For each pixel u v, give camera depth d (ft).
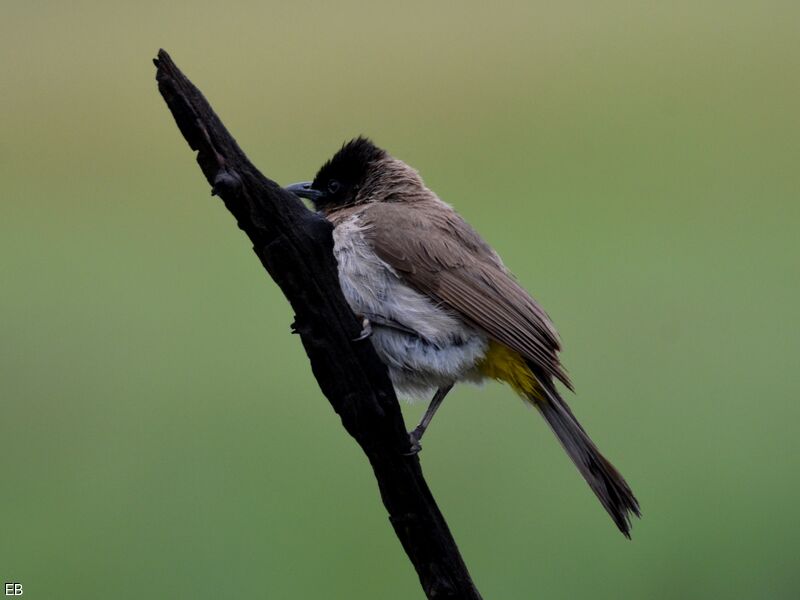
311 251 16.53
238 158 15.98
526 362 23.00
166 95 15.65
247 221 16.35
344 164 26.13
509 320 22.70
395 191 25.58
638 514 21.84
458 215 25.02
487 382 23.62
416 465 17.48
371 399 17.11
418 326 22.75
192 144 15.89
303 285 16.70
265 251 16.51
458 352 22.82
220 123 15.88
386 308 22.90
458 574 17.74
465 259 23.08
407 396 23.71
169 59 15.57
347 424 17.33
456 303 22.74
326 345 16.94
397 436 17.29
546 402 22.94
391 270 22.88
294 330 17.21
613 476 21.95
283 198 16.35
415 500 17.56
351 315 16.93
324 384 17.22
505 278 23.38
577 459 22.33
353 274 23.09
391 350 22.97
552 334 23.09
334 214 25.27
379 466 17.48
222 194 16.02
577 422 22.59
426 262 22.80
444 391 23.43
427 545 17.69
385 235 22.98
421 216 23.67
